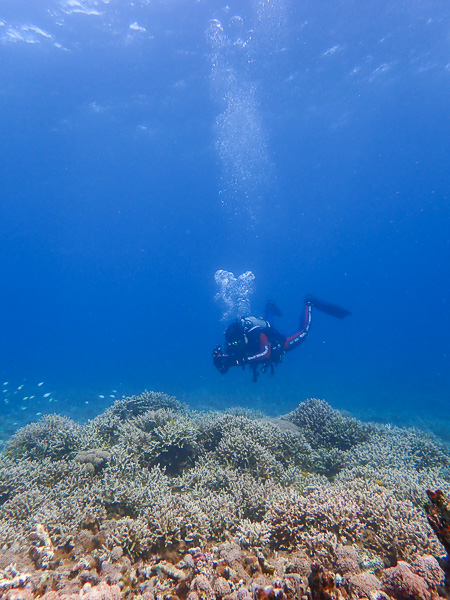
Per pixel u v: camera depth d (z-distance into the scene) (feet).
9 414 49.96
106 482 14.20
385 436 23.49
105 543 10.64
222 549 9.77
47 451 18.56
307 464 19.15
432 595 6.26
